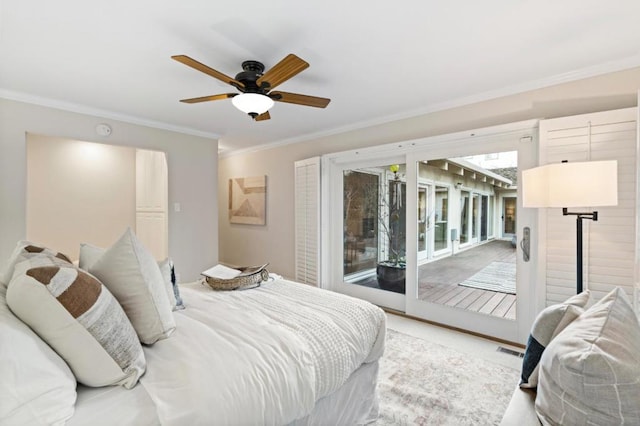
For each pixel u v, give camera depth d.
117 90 2.98
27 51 2.24
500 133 2.95
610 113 2.34
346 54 2.27
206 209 4.64
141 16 1.82
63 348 0.99
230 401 1.04
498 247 3.02
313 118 3.86
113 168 4.88
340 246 4.43
